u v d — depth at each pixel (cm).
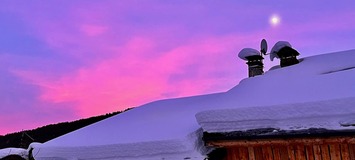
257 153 429
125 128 545
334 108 358
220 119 416
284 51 683
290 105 379
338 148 387
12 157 600
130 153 456
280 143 392
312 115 368
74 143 520
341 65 548
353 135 353
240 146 425
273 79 543
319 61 615
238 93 509
